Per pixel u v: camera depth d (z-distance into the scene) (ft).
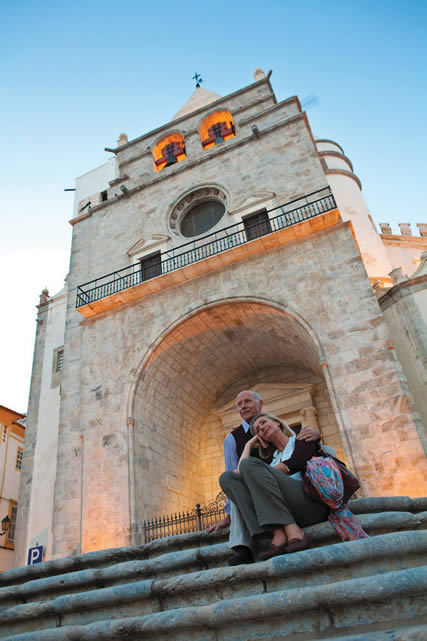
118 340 53.98
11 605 17.34
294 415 57.36
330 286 46.19
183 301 52.54
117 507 44.29
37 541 53.42
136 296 55.11
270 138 62.13
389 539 11.23
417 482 35.24
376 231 78.54
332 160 88.43
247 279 50.21
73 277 64.90
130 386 50.37
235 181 60.90
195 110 75.72
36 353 69.62
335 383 41.22
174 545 19.25
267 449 15.66
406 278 47.80
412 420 37.37
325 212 48.06
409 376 44.39
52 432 60.95
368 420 38.75
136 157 75.10
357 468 37.42
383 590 9.39
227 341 56.54
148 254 60.85
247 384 64.54
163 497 49.98
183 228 63.36
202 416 64.49
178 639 10.85
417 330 44.45
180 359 55.52
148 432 51.13
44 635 12.26
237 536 13.29
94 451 48.21
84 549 43.34
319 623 9.81
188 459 59.11
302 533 12.47
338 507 12.98
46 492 56.75
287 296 47.37
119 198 68.74
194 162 65.72
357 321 43.37
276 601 10.02
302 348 52.90
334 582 10.94
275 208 52.75
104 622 11.80
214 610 10.45
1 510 82.94
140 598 13.28
